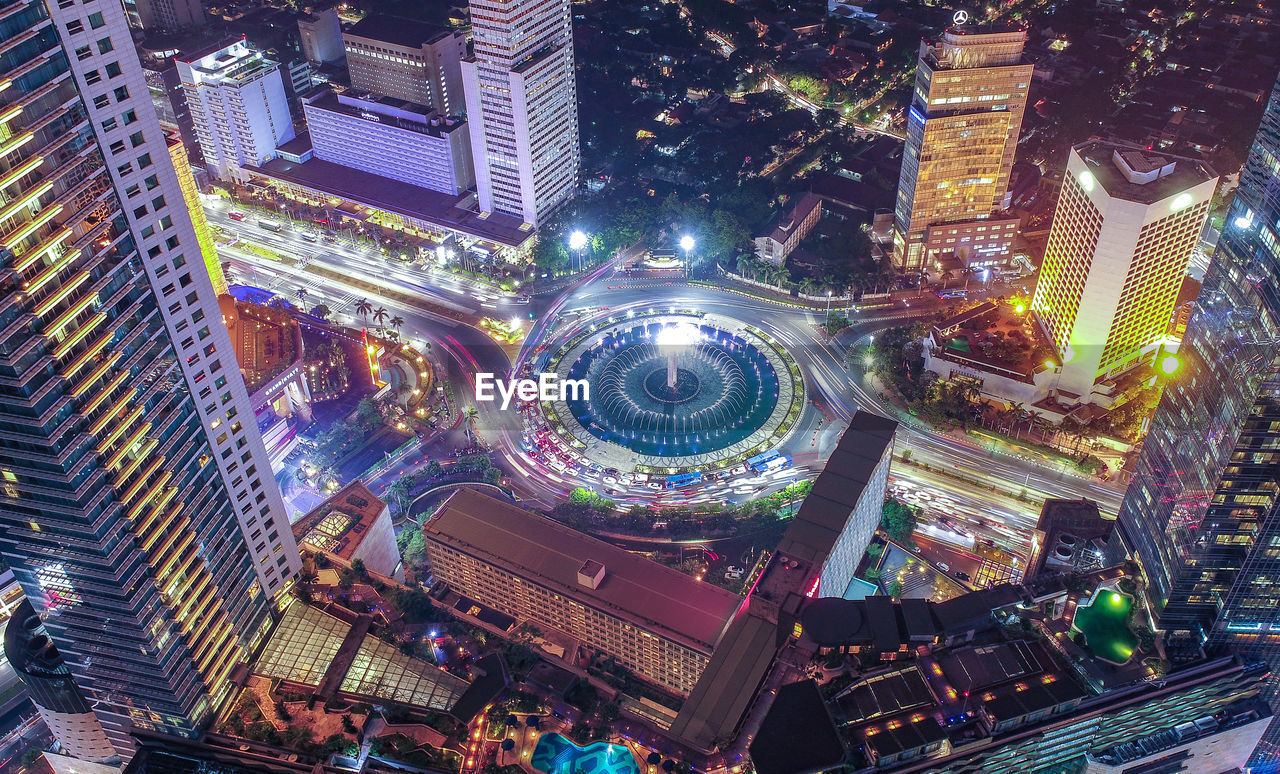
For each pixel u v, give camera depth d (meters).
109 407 188.62
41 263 171.62
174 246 195.75
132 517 196.00
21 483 185.00
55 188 170.50
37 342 171.12
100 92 172.88
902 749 197.88
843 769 198.00
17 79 159.00
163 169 188.62
